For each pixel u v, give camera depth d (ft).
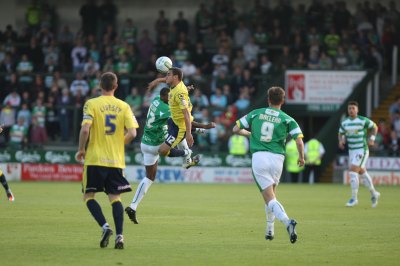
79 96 233.35
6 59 250.78
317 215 117.50
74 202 134.82
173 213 118.21
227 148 222.07
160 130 105.09
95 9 264.31
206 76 235.20
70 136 234.17
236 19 259.39
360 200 150.51
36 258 71.41
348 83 238.48
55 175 216.13
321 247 81.51
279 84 235.40
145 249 78.28
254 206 132.57
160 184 204.95
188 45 245.65
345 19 250.37
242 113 223.71
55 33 273.95
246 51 247.70
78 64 248.73
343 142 137.90
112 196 77.20
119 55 246.47
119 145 76.89
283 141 80.94
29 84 241.96
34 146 226.99
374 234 93.04
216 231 94.89
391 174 212.64
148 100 227.20
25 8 276.62
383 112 236.22
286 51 241.14
